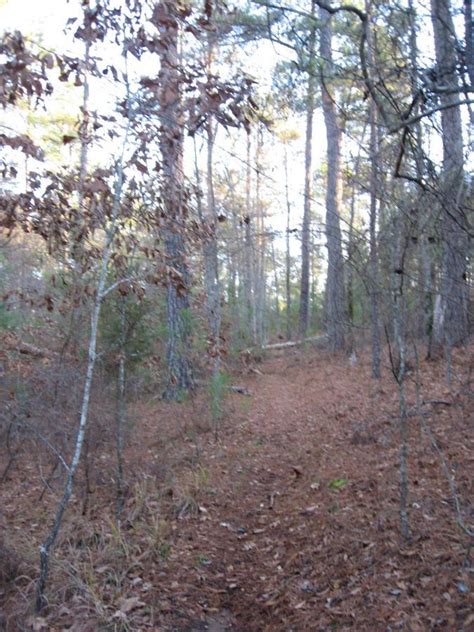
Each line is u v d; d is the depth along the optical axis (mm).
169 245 5840
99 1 4387
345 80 5230
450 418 7891
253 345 20125
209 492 7109
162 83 4539
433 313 10133
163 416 9492
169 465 7695
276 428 9961
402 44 4680
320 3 4191
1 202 4953
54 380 6594
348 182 5902
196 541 5941
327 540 5492
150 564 5422
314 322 24125
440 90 3859
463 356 10195
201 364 9992
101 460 7418
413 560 4785
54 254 5492
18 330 7867
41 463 6965
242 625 4613
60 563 5035
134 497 6500
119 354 7031
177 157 5441
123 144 4773
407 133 4016
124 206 5066
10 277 8867
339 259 8078
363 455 7473
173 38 4625
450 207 4379
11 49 4250
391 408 9195
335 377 13602
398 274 5000
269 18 4770
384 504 5840
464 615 3986
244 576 5270
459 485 5805
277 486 7203
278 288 33844
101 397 6863
